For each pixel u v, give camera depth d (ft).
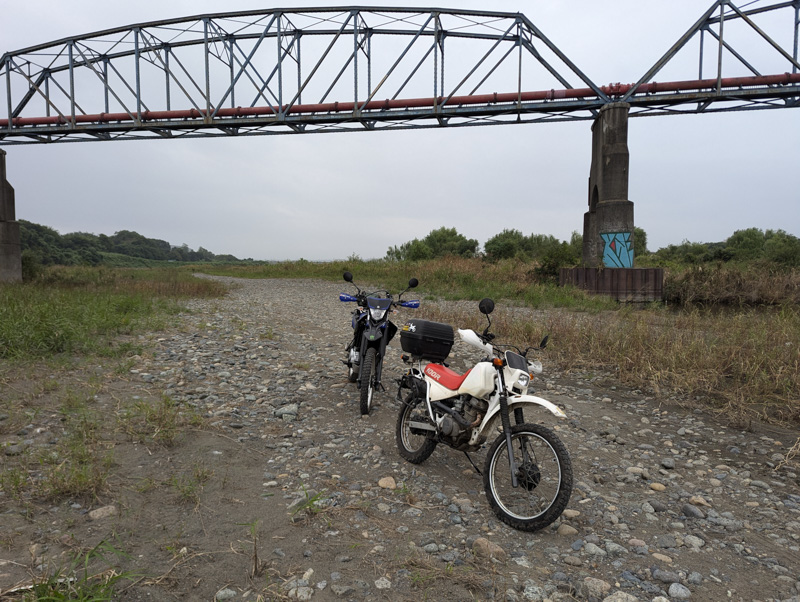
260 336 34.99
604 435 19.03
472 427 13.75
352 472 14.65
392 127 78.02
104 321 31.94
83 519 11.05
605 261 66.59
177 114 81.92
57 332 26.02
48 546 9.93
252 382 23.75
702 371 24.99
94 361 24.25
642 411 21.79
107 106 83.61
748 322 36.24
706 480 15.38
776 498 14.16
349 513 12.07
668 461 16.39
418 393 15.56
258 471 14.32
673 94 65.21
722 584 10.10
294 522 11.51
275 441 16.72
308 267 139.95
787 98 66.18
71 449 14.01
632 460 16.83
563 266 75.31
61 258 319.88
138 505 11.85
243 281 107.34
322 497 12.76
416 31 75.31
